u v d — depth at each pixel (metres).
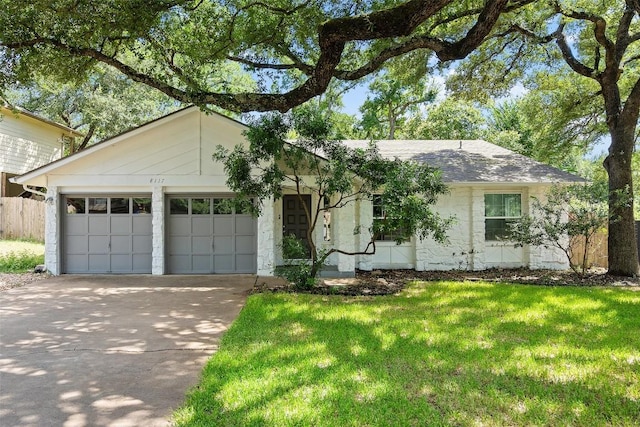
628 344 5.19
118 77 25.14
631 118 11.02
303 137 8.87
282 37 9.23
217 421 3.28
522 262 12.91
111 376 4.34
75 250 11.85
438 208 12.63
